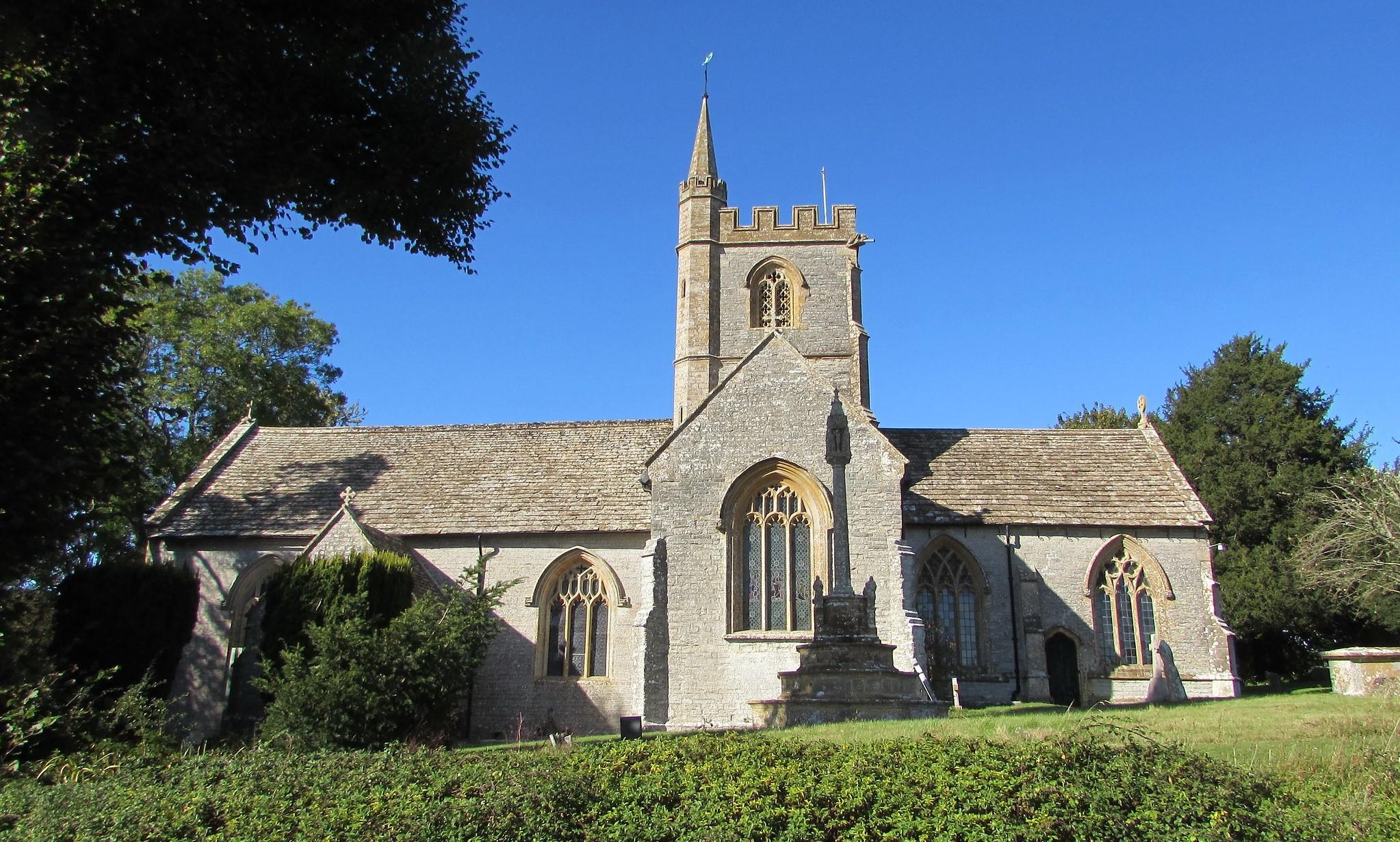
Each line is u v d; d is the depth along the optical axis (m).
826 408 31.77
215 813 11.45
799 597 30.59
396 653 24.38
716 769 11.71
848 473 31.22
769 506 31.53
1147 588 35.56
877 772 11.30
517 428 41.56
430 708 24.62
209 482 38.50
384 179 18.33
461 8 18.84
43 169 15.80
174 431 49.06
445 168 18.72
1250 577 44.62
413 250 19.81
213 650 34.09
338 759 13.50
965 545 35.56
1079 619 34.94
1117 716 15.10
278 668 28.41
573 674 34.12
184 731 31.19
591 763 12.20
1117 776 11.16
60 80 15.29
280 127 16.86
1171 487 37.31
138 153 15.80
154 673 30.75
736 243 44.31
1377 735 15.77
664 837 10.45
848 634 24.77
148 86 15.70
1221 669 34.06
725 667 29.86
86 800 12.04
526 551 35.12
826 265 43.75
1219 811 10.58
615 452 39.22
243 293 53.09
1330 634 45.84
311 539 34.97
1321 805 11.54
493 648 34.16
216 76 15.84
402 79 18.16
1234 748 15.28
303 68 16.78
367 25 17.06
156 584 31.47
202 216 17.12
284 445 41.22
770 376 32.34
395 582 30.20
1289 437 48.81
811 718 23.58
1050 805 10.47
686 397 42.72
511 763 12.50
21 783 13.84
